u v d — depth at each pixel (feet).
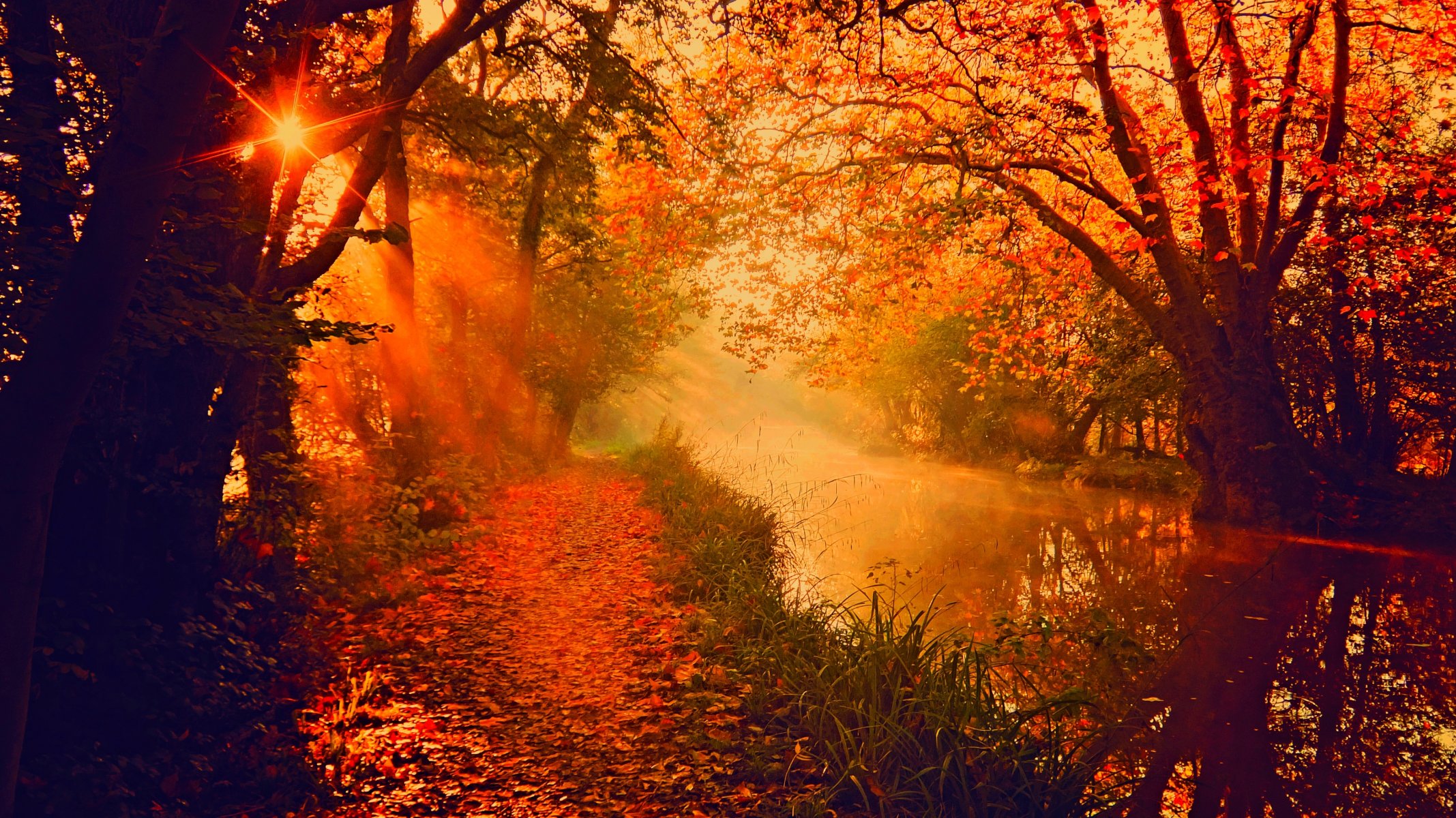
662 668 18.81
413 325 37.19
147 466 13.79
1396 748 16.06
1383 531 44.50
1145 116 54.24
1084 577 33.55
